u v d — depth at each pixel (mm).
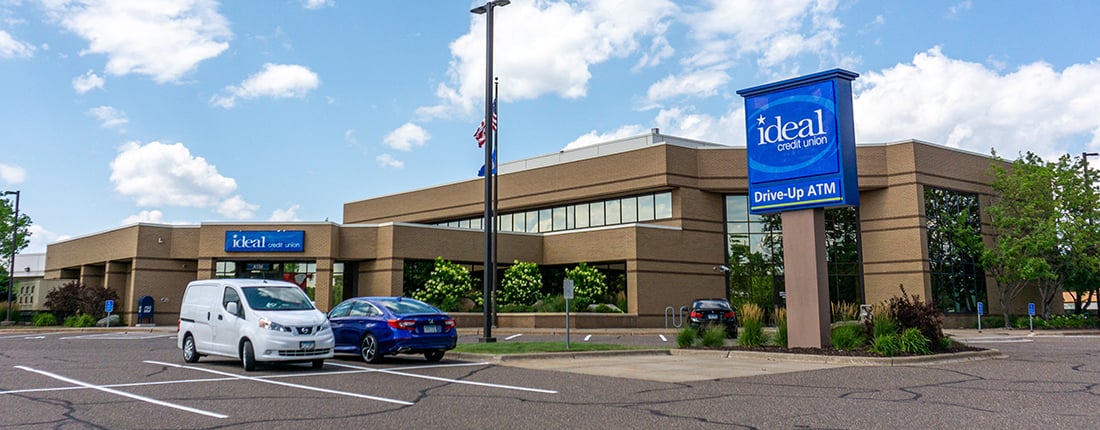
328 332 15266
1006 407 10133
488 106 22750
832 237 38688
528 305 35875
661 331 31734
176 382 12969
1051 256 37281
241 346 15031
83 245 43625
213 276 36656
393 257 35719
